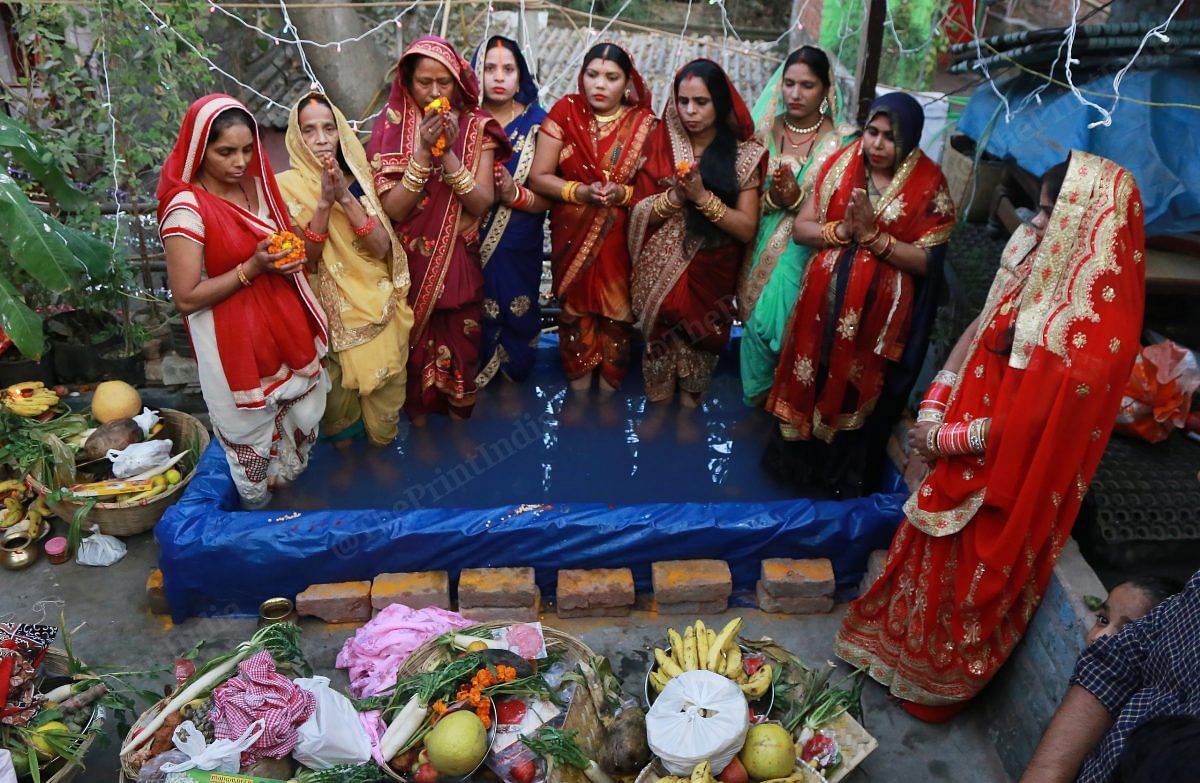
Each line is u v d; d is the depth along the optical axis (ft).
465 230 12.94
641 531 11.55
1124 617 8.50
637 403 14.80
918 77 21.43
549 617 11.76
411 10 24.58
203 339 11.14
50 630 9.62
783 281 12.79
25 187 15.57
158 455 13.00
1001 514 9.29
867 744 9.44
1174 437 11.89
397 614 11.03
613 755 9.26
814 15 25.62
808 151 13.25
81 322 15.34
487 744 9.19
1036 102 14.48
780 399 12.71
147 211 16.43
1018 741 9.90
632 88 13.07
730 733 8.69
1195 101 13.03
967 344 10.11
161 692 10.69
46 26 15.23
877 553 11.75
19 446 12.90
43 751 8.74
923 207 11.50
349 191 11.98
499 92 12.91
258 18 20.65
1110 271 8.68
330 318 12.21
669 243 13.17
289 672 10.00
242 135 10.44
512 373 14.80
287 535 11.25
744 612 11.93
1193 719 6.11
